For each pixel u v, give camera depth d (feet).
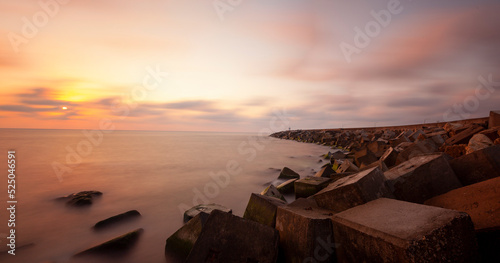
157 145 125.70
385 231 6.91
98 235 18.72
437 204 9.96
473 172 11.44
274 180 38.47
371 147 45.50
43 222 21.33
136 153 82.28
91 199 27.02
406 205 8.42
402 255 6.13
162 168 52.08
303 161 64.13
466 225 6.53
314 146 120.78
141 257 15.10
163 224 20.61
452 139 28.17
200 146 122.62
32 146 102.17
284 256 10.93
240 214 23.47
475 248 6.48
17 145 105.91
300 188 19.84
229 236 9.21
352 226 8.16
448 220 6.54
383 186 11.27
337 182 13.80
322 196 12.28
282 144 139.74
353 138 100.32
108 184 36.58
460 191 9.50
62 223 21.11
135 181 38.93
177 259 13.98
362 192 10.21
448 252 6.23
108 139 176.86
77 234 18.95
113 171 47.44
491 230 7.64
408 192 11.26
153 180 39.75
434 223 6.63
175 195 30.45
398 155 23.21
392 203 8.94
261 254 8.82
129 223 20.59
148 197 29.53
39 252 16.25
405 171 11.85
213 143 151.74
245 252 8.85
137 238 16.71
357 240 7.89
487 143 18.17
